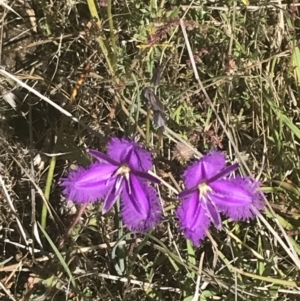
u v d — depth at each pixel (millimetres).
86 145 238
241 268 231
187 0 242
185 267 215
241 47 238
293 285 218
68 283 217
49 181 219
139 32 232
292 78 242
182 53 241
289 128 239
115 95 228
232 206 181
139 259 234
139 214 173
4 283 229
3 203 241
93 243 239
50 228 241
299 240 234
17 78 219
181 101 236
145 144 213
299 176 234
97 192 175
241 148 242
